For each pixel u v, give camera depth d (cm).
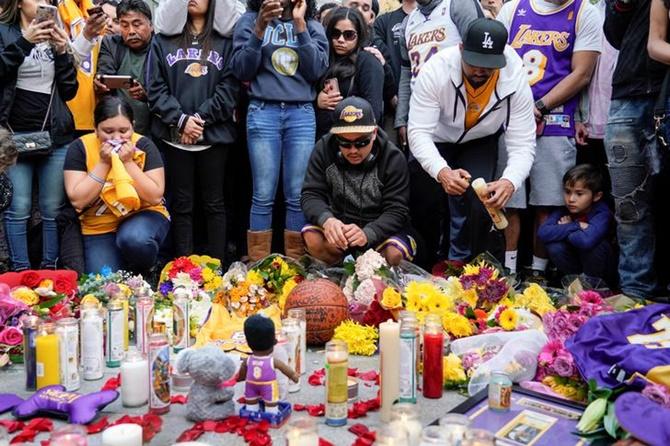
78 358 302
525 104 420
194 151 486
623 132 400
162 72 484
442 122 438
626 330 284
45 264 482
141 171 441
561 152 464
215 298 391
